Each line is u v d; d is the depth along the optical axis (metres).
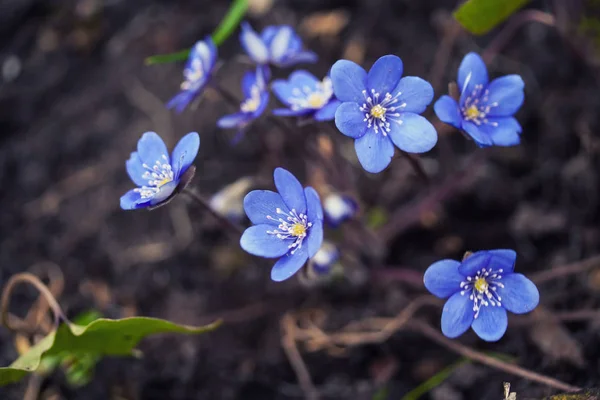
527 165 0.36
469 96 0.30
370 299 0.35
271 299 0.35
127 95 0.39
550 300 0.33
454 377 0.33
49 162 0.38
